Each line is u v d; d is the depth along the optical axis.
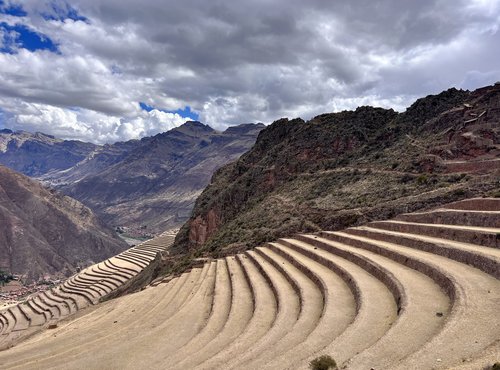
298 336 24.27
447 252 32.53
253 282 43.22
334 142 90.50
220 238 79.56
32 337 55.28
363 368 16.78
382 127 89.81
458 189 49.44
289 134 110.81
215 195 116.50
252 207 90.50
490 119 60.81
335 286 33.22
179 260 95.50
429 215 44.66
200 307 42.41
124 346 31.89
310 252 46.31
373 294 28.34
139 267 155.50
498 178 48.69
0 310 146.75
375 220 53.56
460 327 19.00
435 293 25.95
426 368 15.49
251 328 28.64
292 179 89.69
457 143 60.06
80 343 38.44
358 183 68.69
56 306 124.19
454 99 79.12
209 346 27.12
